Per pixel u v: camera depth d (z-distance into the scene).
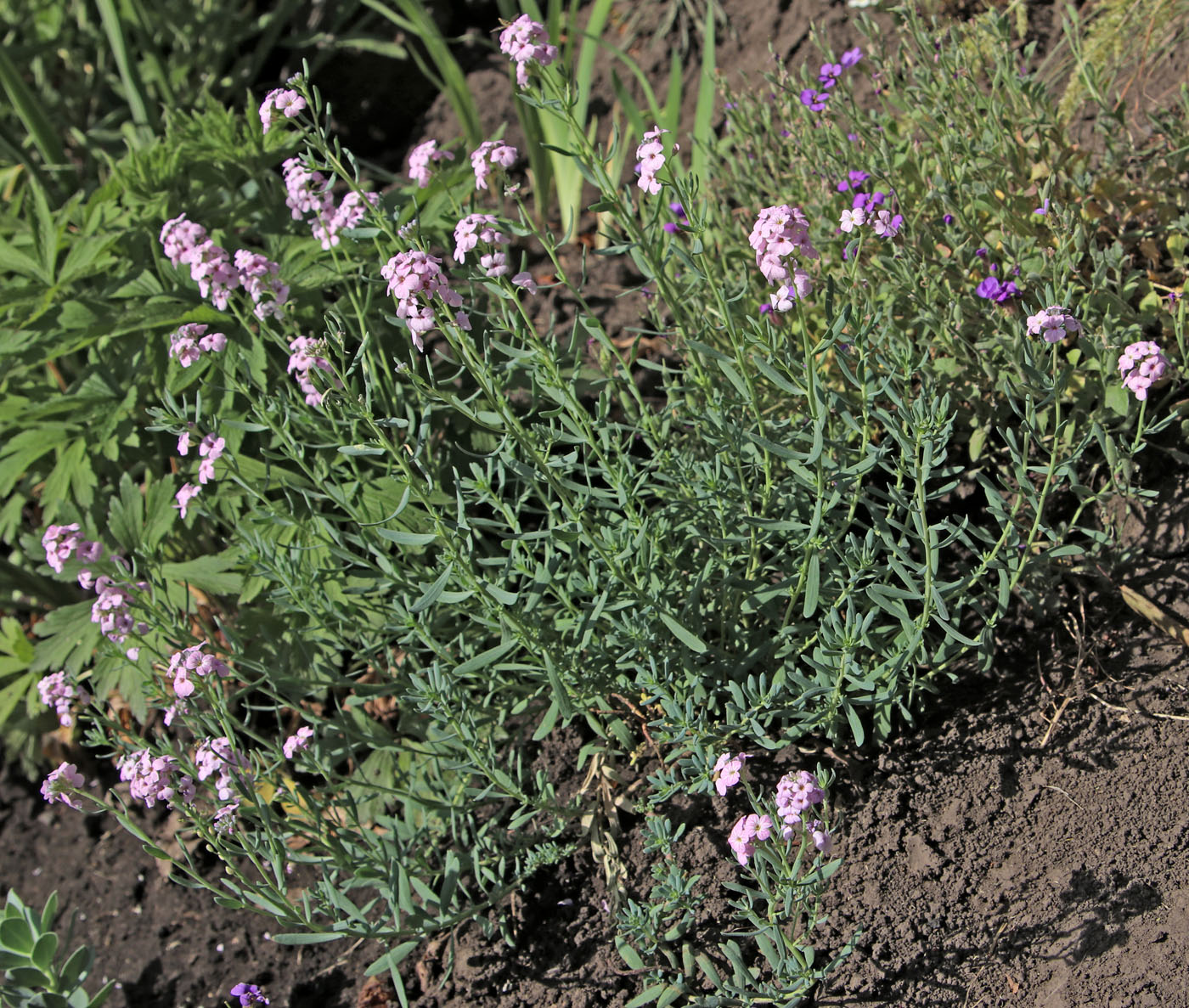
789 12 1.47
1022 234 1.22
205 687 1.11
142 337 1.33
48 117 1.71
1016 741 1.15
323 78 1.67
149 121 1.56
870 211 1.15
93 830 1.34
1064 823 1.12
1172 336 1.19
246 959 1.24
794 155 1.30
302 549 1.19
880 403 1.20
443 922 1.13
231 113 1.36
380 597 1.23
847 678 1.11
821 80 1.26
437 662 1.17
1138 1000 1.06
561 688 1.10
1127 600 1.17
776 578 1.20
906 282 1.19
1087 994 1.07
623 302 1.39
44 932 1.14
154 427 1.15
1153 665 1.15
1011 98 1.27
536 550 1.21
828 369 1.23
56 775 1.10
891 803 1.14
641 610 1.16
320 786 1.27
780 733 1.15
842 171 1.26
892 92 1.27
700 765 1.10
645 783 1.18
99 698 1.24
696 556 1.19
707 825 1.16
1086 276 1.23
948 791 1.14
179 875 1.29
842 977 1.10
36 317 1.34
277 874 1.11
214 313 1.29
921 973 1.10
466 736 1.16
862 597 1.17
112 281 1.35
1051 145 1.26
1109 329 1.16
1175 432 1.19
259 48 1.70
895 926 1.11
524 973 1.16
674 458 1.17
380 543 1.20
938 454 1.14
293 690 1.22
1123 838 1.11
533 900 1.17
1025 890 1.11
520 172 1.51
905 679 1.16
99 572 1.17
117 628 1.14
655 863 1.16
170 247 1.16
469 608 1.17
